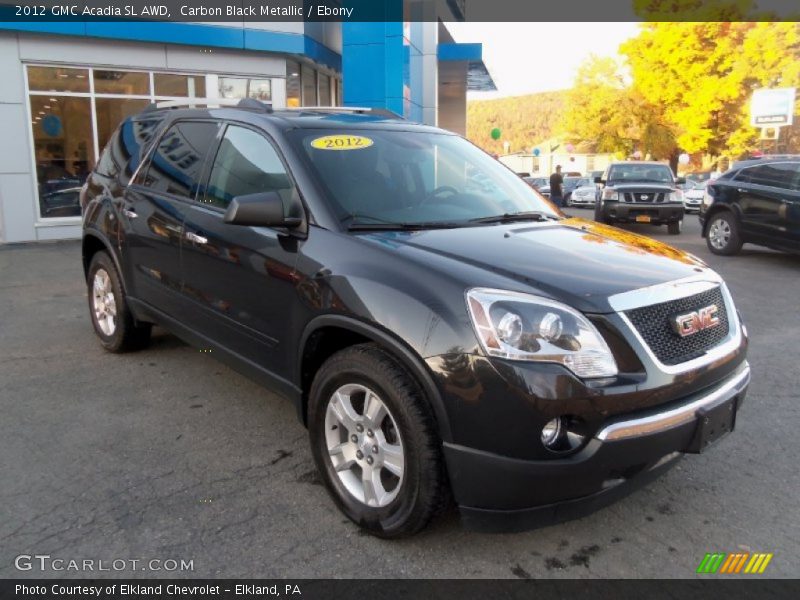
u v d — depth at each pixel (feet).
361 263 9.78
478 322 8.41
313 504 10.62
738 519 10.35
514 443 8.23
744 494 11.07
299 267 10.57
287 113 13.48
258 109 13.52
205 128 14.15
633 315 8.87
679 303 9.45
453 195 12.63
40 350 18.10
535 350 8.25
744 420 13.99
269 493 10.93
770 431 13.46
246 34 43.14
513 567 9.14
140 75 41.57
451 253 9.71
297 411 11.11
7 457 12.00
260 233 11.49
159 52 41.57
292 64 48.62
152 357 17.48
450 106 96.53
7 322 20.94
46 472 11.48
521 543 9.67
